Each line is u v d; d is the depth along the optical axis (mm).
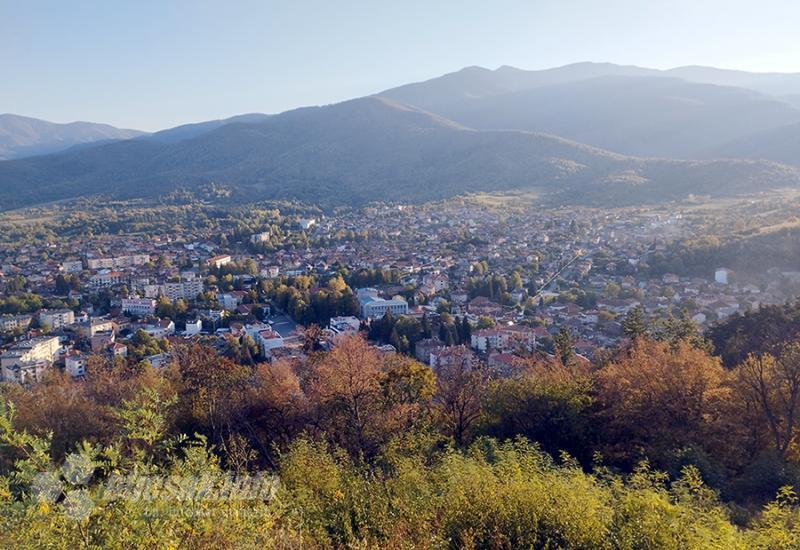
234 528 7234
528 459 12188
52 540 5891
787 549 9023
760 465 15359
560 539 8844
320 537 8664
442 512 9688
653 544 8602
